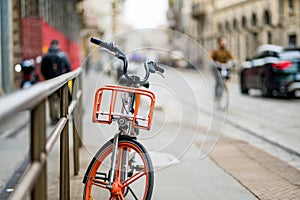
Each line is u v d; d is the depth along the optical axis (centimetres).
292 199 488
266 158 691
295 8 3431
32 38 1756
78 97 621
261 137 900
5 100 178
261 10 4025
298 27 3391
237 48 4644
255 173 597
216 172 604
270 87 1858
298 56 1811
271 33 3841
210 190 524
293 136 913
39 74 1518
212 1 5462
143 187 492
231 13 4819
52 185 533
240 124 1085
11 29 1541
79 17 4616
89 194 395
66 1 3638
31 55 1753
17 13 1716
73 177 566
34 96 209
